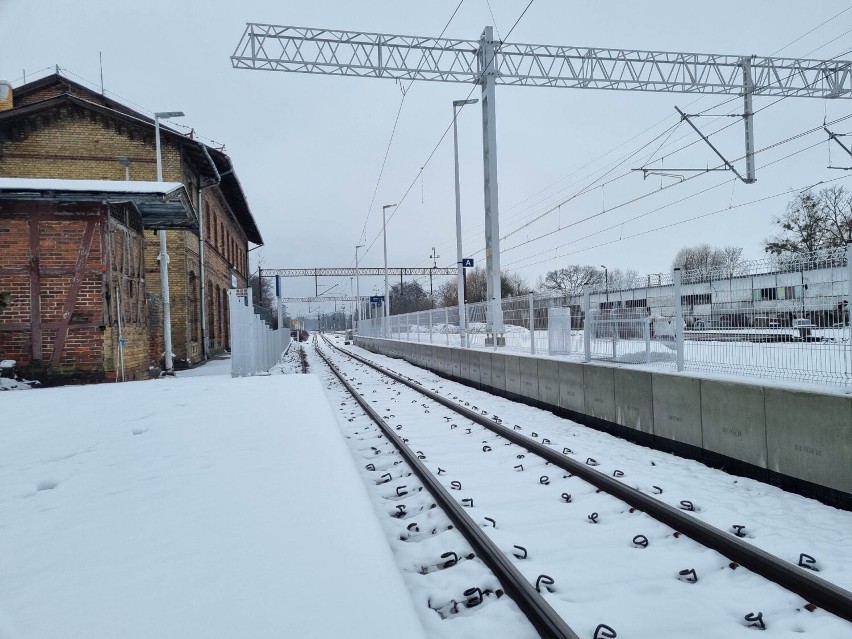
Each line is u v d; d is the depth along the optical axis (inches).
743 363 253.4
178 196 495.8
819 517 185.9
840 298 204.1
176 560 110.0
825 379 211.3
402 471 253.9
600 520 186.1
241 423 265.3
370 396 546.0
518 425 368.2
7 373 426.6
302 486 161.3
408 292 3304.6
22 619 87.2
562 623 111.5
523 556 157.8
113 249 464.1
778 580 136.1
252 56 624.7
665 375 291.1
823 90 691.4
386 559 109.6
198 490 158.9
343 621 85.0
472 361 634.2
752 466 234.7
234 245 1531.7
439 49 663.1
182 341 825.5
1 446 219.8
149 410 307.6
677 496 210.8
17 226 436.1
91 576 103.3
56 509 144.3
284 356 1409.9
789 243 1854.1
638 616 123.6
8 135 792.9
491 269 665.0
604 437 334.3
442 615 128.3
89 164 808.9
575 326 410.0
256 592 95.1
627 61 670.5
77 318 442.3
